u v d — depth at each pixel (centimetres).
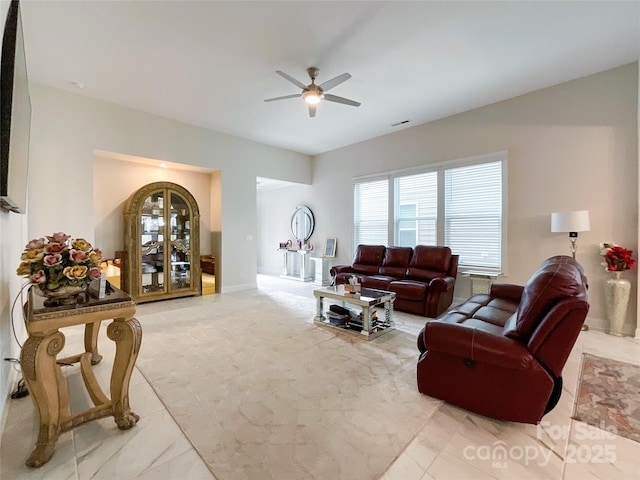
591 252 347
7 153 144
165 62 315
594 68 332
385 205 568
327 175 675
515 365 166
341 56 305
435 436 164
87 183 397
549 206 376
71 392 208
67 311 151
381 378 229
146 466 142
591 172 347
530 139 390
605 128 338
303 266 711
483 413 181
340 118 477
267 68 327
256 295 535
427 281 431
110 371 238
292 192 770
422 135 504
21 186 200
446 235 480
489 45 289
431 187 499
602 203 340
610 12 244
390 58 310
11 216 219
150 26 259
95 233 459
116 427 170
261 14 245
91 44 284
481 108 433
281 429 170
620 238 331
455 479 135
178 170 546
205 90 379
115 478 135
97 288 192
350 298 326
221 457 148
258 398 201
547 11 243
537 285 175
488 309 269
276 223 829
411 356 269
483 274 409
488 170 432
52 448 146
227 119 479
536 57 310
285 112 451
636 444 158
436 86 372
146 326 353
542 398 165
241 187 578
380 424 174
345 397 203
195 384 219
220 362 256
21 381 201
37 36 270
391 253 495
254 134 557
